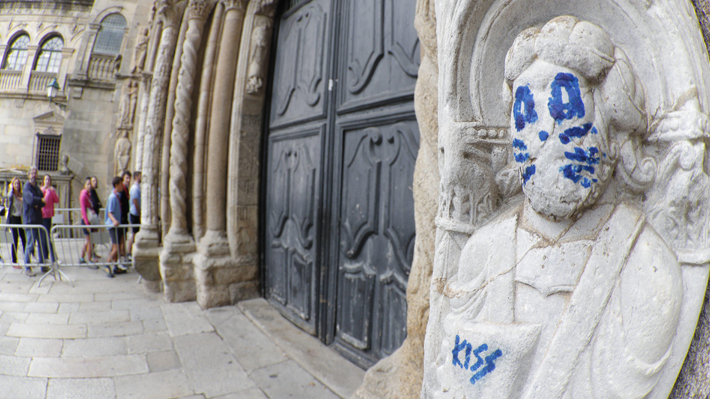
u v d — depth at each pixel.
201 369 2.59
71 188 11.04
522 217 0.81
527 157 0.71
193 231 4.19
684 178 0.68
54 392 2.27
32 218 5.22
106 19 11.54
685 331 0.71
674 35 0.69
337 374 2.46
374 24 2.55
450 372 0.81
